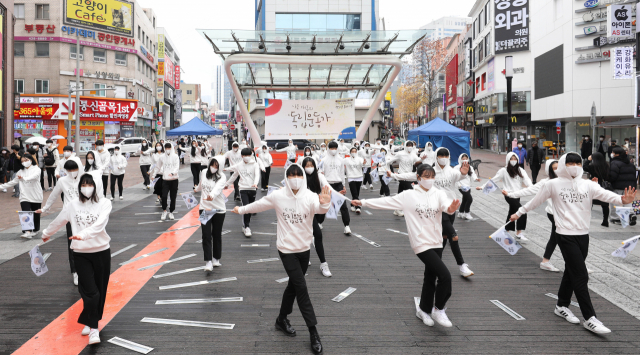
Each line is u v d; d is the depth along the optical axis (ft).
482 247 27.55
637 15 61.77
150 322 16.33
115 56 148.46
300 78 69.51
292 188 14.90
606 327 15.79
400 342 14.76
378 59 59.47
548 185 16.97
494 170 86.84
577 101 100.27
